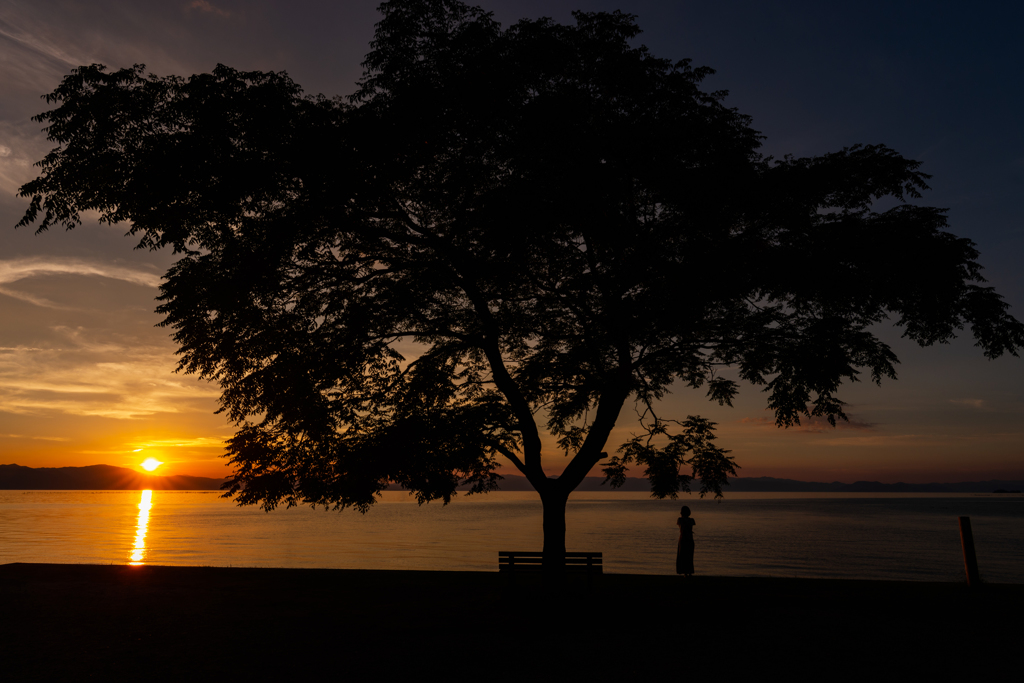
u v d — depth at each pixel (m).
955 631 10.20
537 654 8.96
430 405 14.61
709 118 13.77
